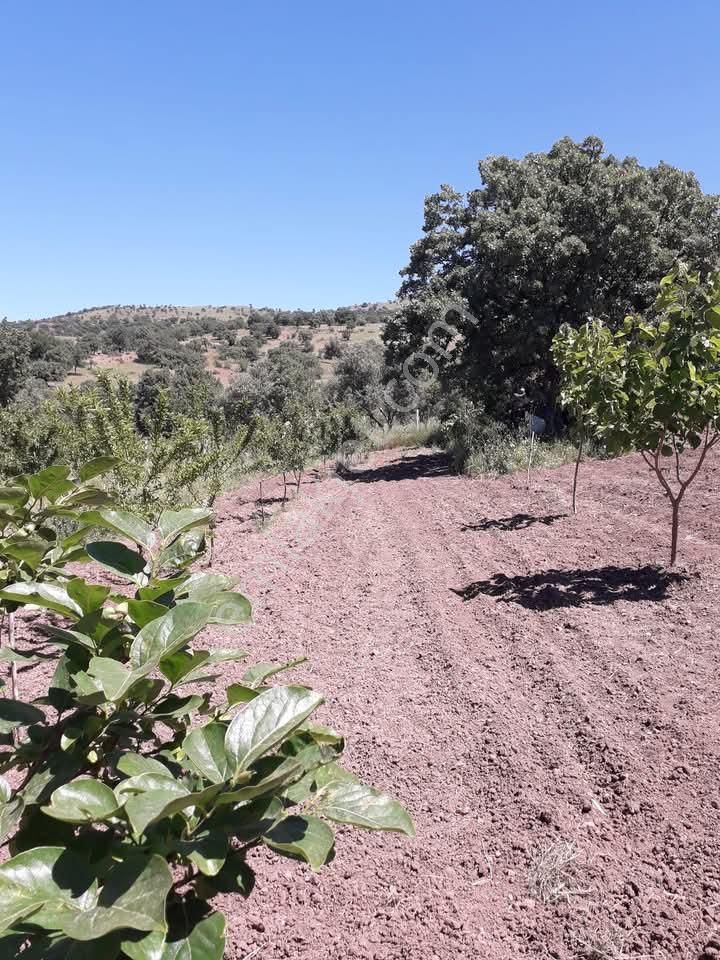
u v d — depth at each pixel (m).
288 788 1.18
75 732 1.21
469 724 3.95
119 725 1.26
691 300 5.66
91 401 6.77
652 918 2.40
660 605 5.55
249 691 1.33
